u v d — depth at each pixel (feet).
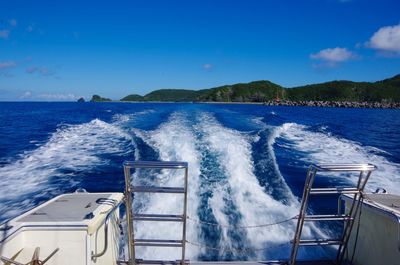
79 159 31.73
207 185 21.77
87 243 9.05
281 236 15.25
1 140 45.37
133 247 10.73
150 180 23.06
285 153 34.50
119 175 25.85
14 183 24.07
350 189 10.44
